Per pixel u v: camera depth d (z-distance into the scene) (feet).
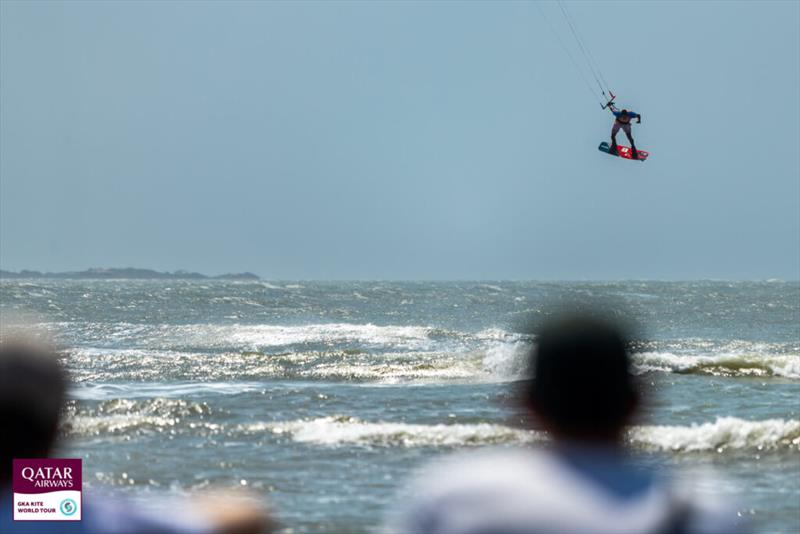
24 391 31.19
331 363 381.40
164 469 181.57
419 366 365.61
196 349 488.85
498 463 33.30
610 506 31.50
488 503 31.73
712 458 191.83
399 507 153.17
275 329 593.42
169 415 243.60
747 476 176.35
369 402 275.59
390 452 197.98
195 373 352.28
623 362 33.14
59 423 31.96
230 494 162.40
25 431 31.14
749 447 200.34
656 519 31.22
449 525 31.65
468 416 250.78
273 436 213.66
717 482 171.53
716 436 205.87
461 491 32.35
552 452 33.14
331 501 157.58
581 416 32.91
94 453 195.62
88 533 31.45
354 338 546.26
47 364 32.01
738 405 273.33
